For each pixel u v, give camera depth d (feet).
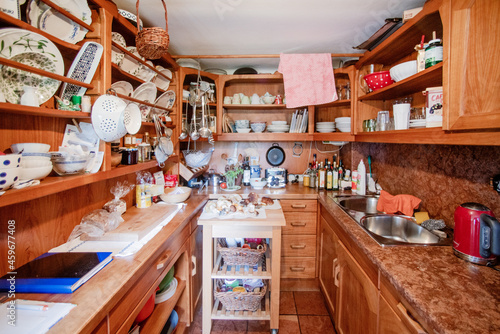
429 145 5.14
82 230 3.90
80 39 3.50
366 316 3.96
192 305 5.89
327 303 6.57
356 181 7.66
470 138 2.95
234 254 5.73
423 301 2.57
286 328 5.99
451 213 4.55
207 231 5.56
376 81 5.58
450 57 3.10
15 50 2.65
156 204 6.17
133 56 4.45
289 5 4.83
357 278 4.35
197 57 6.58
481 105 2.74
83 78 3.57
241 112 9.22
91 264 3.08
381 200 5.93
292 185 9.04
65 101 3.28
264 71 9.00
